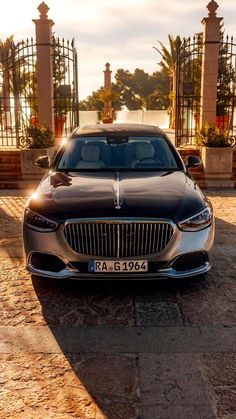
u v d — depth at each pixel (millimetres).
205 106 11164
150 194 4188
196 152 10406
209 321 3717
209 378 2924
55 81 12539
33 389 2812
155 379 2914
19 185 9727
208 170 9648
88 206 3947
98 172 5012
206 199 4492
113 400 2705
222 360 3137
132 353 3230
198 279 4609
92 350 3275
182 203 4070
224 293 4273
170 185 4484
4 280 4605
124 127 6035
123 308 3961
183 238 3914
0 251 5531
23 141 10406
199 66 13078
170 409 2621
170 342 3383
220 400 2703
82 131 5910
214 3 10586
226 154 9562
